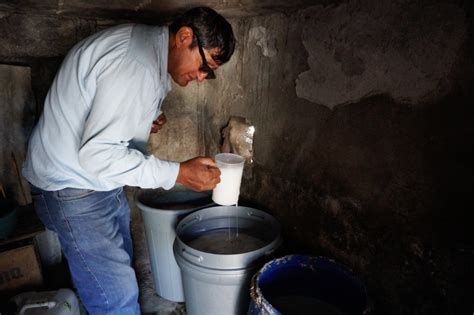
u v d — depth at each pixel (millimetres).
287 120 1676
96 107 1098
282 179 1770
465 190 1008
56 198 1354
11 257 1801
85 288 1492
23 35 1880
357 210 1376
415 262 1185
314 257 1358
